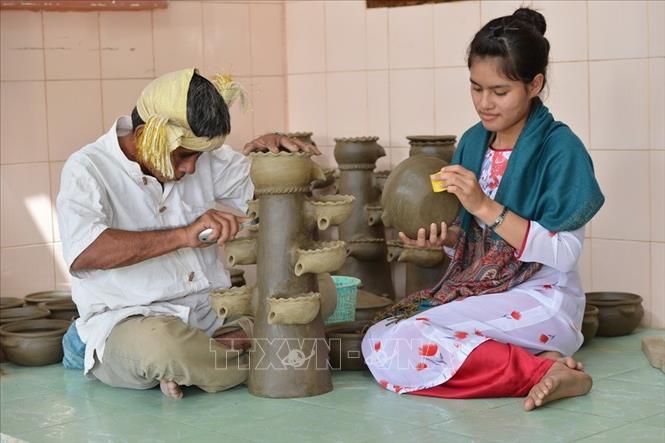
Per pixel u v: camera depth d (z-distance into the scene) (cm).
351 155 541
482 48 382
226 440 342
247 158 451
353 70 593
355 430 348
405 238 406
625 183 489
